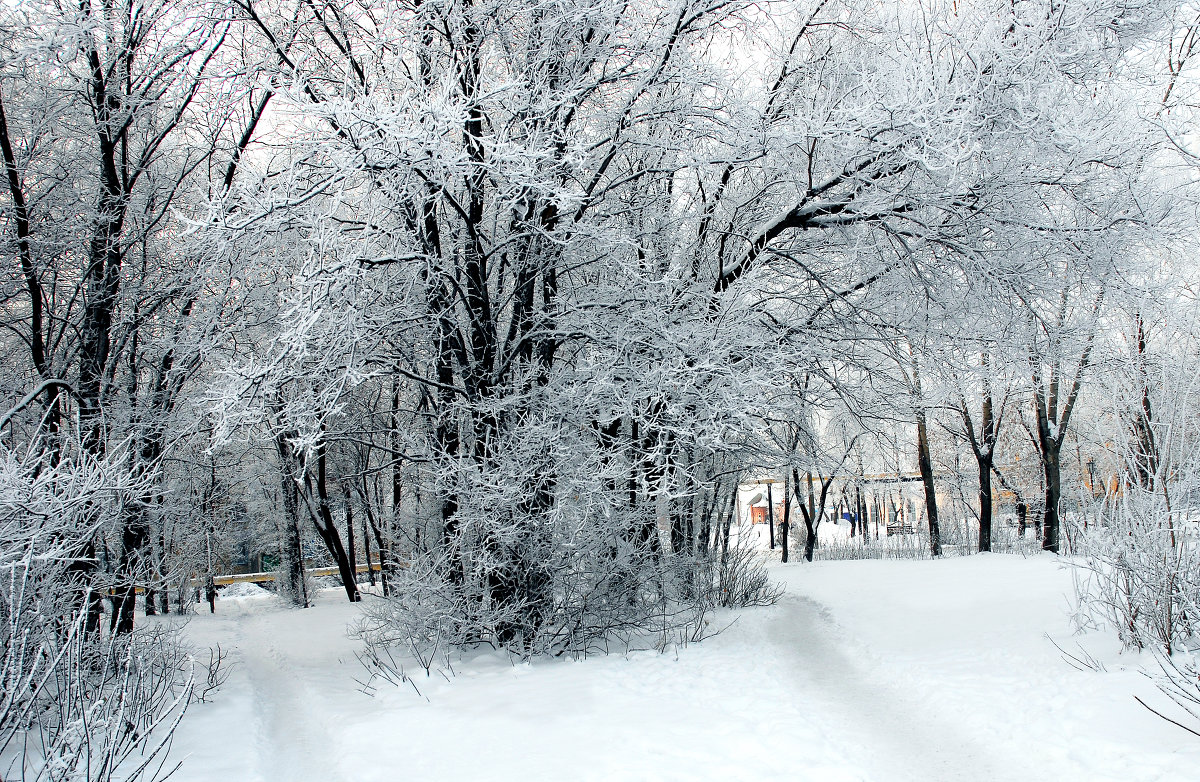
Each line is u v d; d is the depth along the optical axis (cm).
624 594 992
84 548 781
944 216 831
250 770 584
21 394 1012
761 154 901
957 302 899
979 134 748
